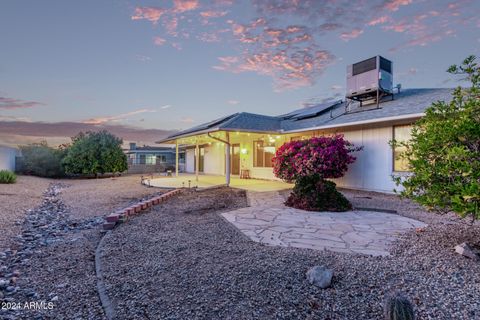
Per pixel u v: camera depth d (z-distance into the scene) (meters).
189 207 7.43
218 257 3.53
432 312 2.21
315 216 6.11
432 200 3.33
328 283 2.65
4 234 5.13
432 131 3.57
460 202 2.85
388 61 11.03
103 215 6.85
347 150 9.39
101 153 19.25
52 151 20.08
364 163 10.03
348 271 3.01
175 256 3.63
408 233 4.65
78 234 5.19
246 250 3.81
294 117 15.15
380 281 2.77
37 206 8.36
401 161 8.85
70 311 2.41
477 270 3.01
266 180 14.48
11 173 13.94
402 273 2.96
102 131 20.64
